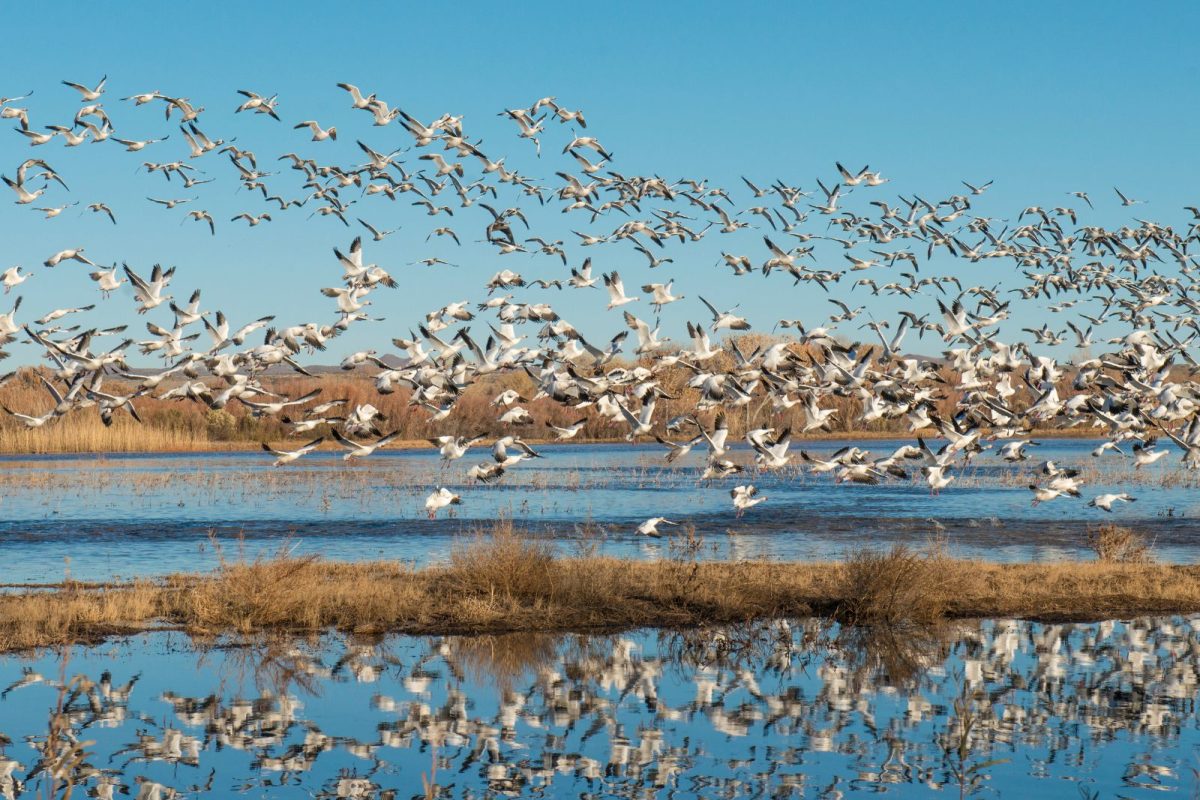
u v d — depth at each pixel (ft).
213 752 55.52
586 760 54.75
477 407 200.13
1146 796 49.75
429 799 46.44
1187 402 95.61
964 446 88.84
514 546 88.69
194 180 91.40
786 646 75.72
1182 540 121.39
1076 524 133.39
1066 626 81.66
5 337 79.46
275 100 93.04
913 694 65.51
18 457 242.99
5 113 84.89
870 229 108.58
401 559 109.09
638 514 143.84
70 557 110.32
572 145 98.99
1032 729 58.90
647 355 84.99
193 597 83.51
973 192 109.40
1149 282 110.73
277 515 142.92
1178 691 65.62
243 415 281.54
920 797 50.01
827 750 55.93
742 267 95.76
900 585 84.07
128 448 252.42
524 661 72.08
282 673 68.74
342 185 99.96
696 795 50.39
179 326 83.05
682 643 77.00
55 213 82.74
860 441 255.70
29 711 60.75
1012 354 95.86
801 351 101.65
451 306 91.20
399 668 70.13
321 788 51.29
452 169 99.50
